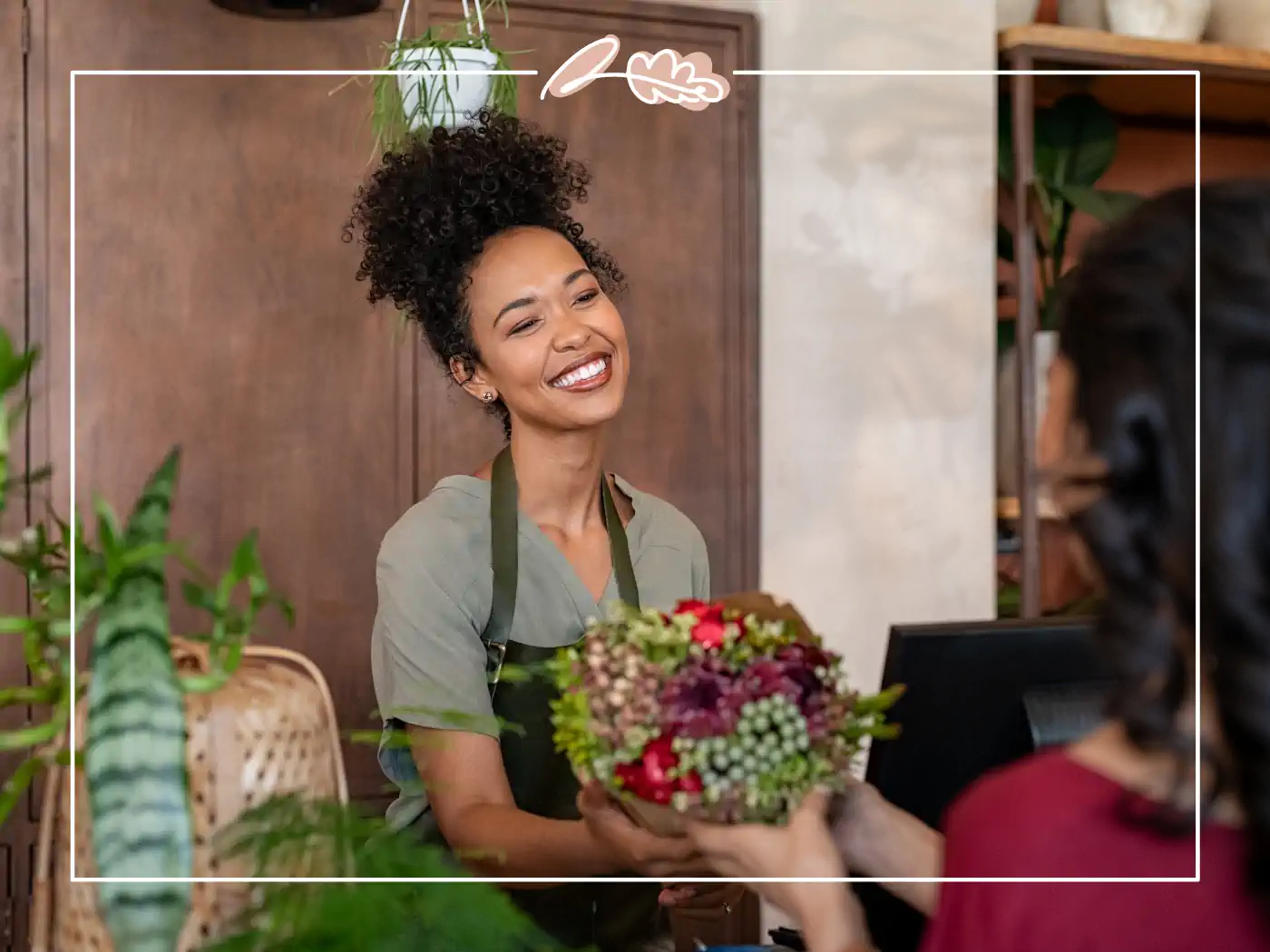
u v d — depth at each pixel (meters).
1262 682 0.73
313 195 2.78
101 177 2.63
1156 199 0.81
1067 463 0.83
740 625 1.12
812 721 1.06
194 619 2.66
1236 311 0.74
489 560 1.73
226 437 2.72
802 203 3.13
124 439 2.65
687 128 3.05
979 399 3.29
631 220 3.01
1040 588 3.37
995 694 1.20
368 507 2.82
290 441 2.76
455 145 1.83
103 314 2.64
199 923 1.04
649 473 3.02
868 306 3.19
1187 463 0.76
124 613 0.74
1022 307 3.22
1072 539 0.86
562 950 0.72
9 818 2.53
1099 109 3.46
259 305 2.74
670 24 3.04
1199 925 0.78
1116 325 0.78
